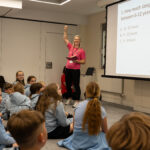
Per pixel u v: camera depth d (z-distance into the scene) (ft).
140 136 1.39
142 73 14.55
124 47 16.11
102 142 8.05
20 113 3.21
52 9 21.61
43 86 12.60
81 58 17.65
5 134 6.45
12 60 21.04
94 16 22.99
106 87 20.83
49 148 8.79
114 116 14.52
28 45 21.67
